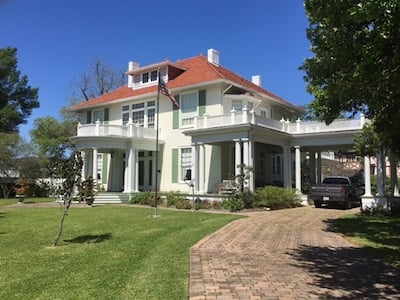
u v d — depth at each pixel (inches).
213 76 1113.4
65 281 285.6
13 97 1777.8
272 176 1284.4
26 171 1478.8
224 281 283.4
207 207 894.4
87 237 495.8
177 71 1279.5
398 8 244.1
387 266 342.3
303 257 378.3
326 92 445.1
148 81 1322.6
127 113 1321.4
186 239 470.3
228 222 638.5
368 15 248.8
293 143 1075.3
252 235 513.0
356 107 485.1
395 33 264.2
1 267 333.7
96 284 275.6
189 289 262.8
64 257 374.3
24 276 302.5
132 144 1138.0
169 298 243.1
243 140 928.9
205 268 323.6
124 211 824.3
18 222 646.5
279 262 352.5
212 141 984.3
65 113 1918.1
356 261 362.3
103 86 2032.5
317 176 1263.5
